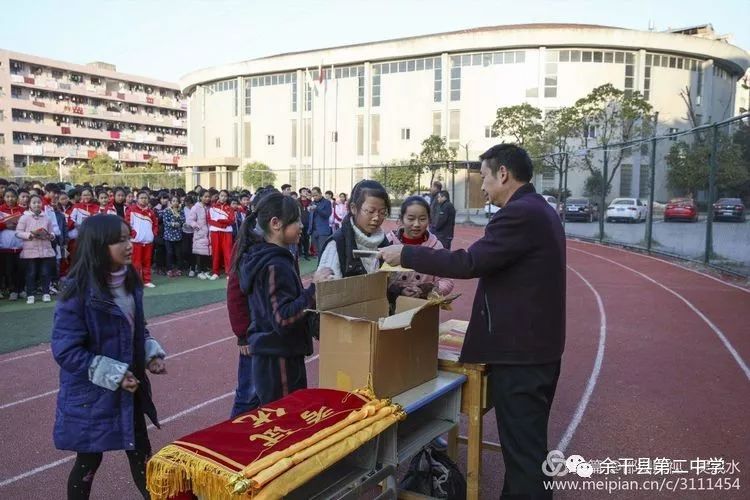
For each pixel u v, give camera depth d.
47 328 7.59
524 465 2.64
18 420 4.71
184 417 4.75
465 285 11.20
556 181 29.02
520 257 2.59
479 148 41.94
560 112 33.69
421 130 43.75
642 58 40.81
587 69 40.53
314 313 2.90
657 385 5.32
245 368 3.29
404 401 2.59
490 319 2.68
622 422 4.51
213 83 54.09
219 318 8.38
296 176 47.00
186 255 12.42
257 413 2.38
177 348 6.77
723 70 46.69
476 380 2.94
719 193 11.87
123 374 2.59
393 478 2.71
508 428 2.68
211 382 5.58
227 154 53.19
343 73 46.75
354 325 2.52
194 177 36.66
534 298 2.61
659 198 15.42
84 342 2.65
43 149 62.09
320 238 13.75
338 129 47.06
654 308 8.62
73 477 2.79
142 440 2.90
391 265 2.76
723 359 6.05
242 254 3.10
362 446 2.57
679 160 13.94
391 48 43.47
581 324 7.71
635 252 16.38
